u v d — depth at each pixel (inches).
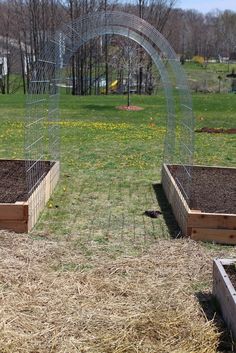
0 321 133.8
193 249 193.3
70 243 199.6
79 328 133.3
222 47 2156.7
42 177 253.9
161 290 157.5
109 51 1167.0
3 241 194.2
